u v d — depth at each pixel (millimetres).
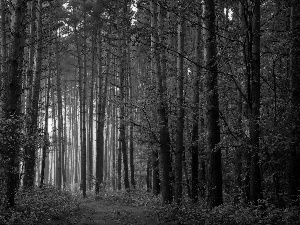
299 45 10539
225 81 11391
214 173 10516
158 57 13945
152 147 15062
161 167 14273
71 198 19344
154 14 13844
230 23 10273
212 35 10383
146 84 14969
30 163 15922
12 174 10344
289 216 7980
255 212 8703
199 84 14320
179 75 14875
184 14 10609
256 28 9680
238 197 12953
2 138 9508
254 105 9555
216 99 10602
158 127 14086
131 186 24281
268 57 12672
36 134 12828
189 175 18172
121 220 12562
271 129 9523
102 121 26891
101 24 28328
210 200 10578
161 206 13508
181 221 10477
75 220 12211
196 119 15109
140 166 33000
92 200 22203
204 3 10445
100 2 25594
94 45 33531
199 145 14484
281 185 11742
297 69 10641
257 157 9555
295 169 9922
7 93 10492
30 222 9852
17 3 10742
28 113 14227
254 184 9477
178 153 14586
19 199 12500
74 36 32344
